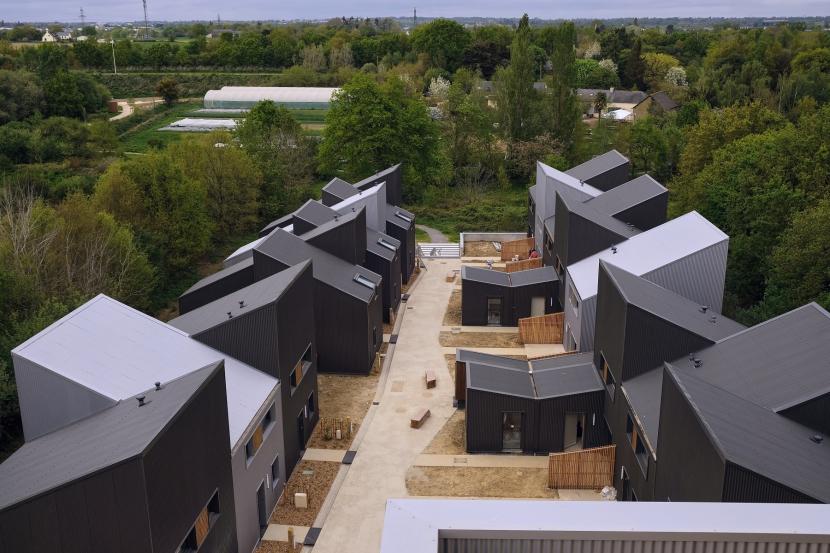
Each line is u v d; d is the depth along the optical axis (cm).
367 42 17575
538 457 3281
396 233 5638
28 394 2477
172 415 2027
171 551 2009
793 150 5262
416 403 3794
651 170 8562
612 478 3017
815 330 2659
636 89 14500
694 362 2823
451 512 1441
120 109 13162
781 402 2369
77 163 8919
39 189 7181
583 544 1381
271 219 7456
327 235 4434
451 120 9250
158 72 16588
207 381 2245
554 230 5028
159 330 2906
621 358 2909
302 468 3188
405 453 3312
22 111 10775
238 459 2527
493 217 7556
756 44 13238
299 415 3266
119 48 16875
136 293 4684
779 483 1870
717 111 9275
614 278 3112
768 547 1358
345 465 3212
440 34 15588
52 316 3697
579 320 3903
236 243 6888
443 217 7725
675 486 2245
